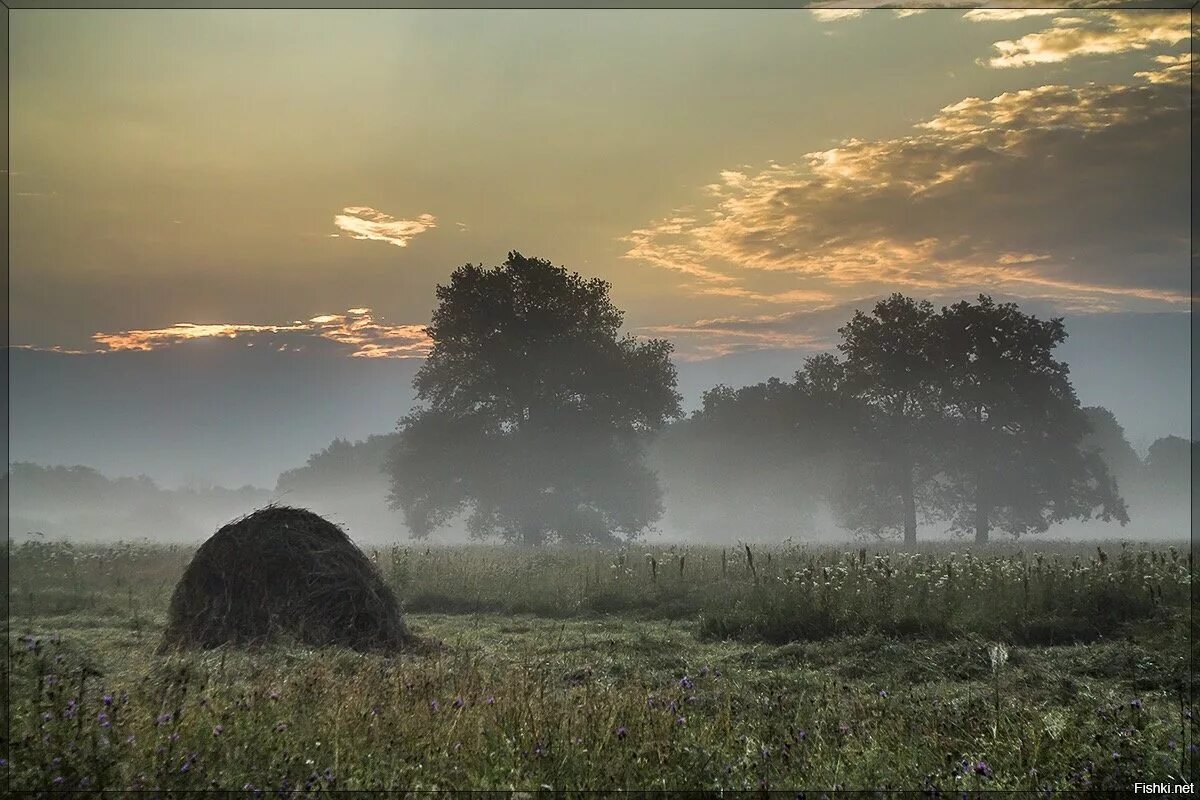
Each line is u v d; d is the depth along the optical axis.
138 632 13.49
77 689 7.93
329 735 6.62
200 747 6.31
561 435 55.81
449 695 8.05
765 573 19.36
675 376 58.97
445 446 55.75
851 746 6.80
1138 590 14.69
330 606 12.88
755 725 7.23
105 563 23.19
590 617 17.00
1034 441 59.00
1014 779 6.22
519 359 55.56
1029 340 59.44
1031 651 12.53
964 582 15.57
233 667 9.70
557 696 8.09
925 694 9.90
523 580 19.70
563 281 57.22
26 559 23.27
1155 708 8.92
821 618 14.17
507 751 6.28
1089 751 6.82
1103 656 11.73
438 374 56.91
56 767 5.84
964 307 59.94
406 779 5.88
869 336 61.84
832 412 74.12
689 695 8.20
